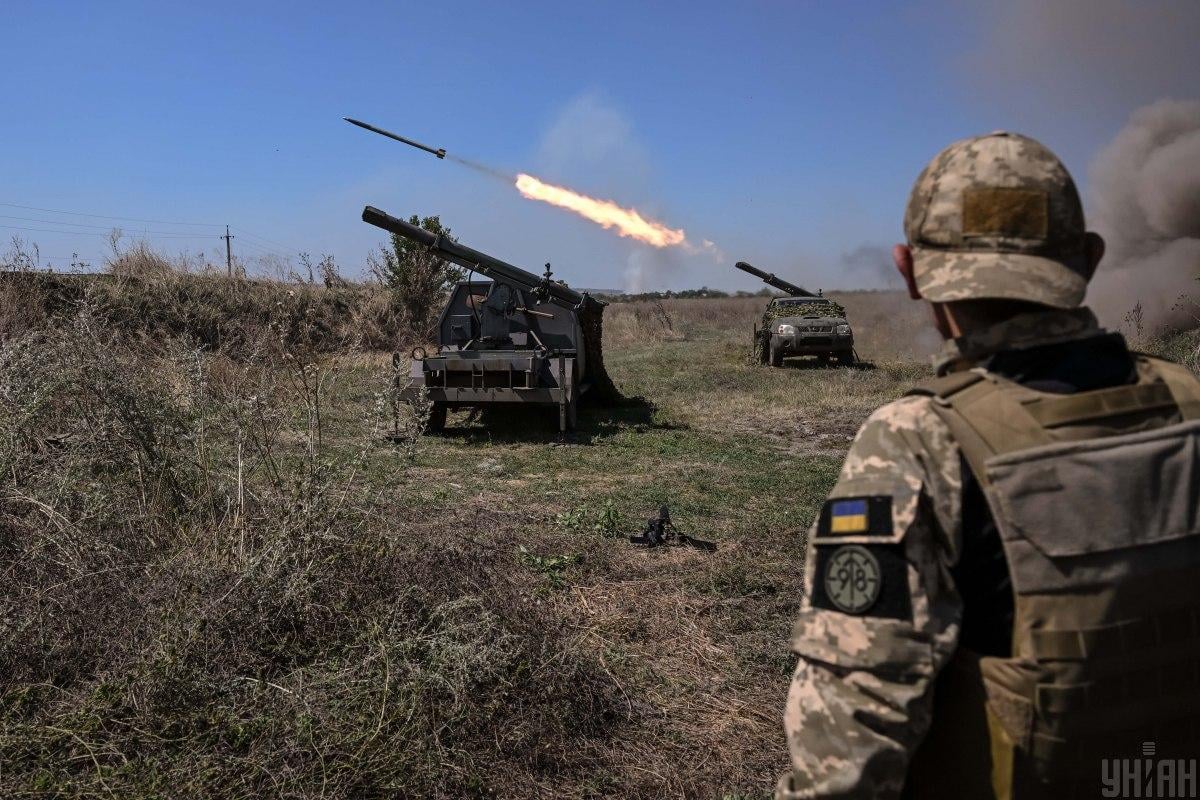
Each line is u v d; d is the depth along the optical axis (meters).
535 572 5.46
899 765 1.25
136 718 3.33
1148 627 1.23
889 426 1.38
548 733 3.61
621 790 3.40
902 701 1.24
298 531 4.22
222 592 3.89
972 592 1.31
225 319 17.12
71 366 5.20
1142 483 1.25
